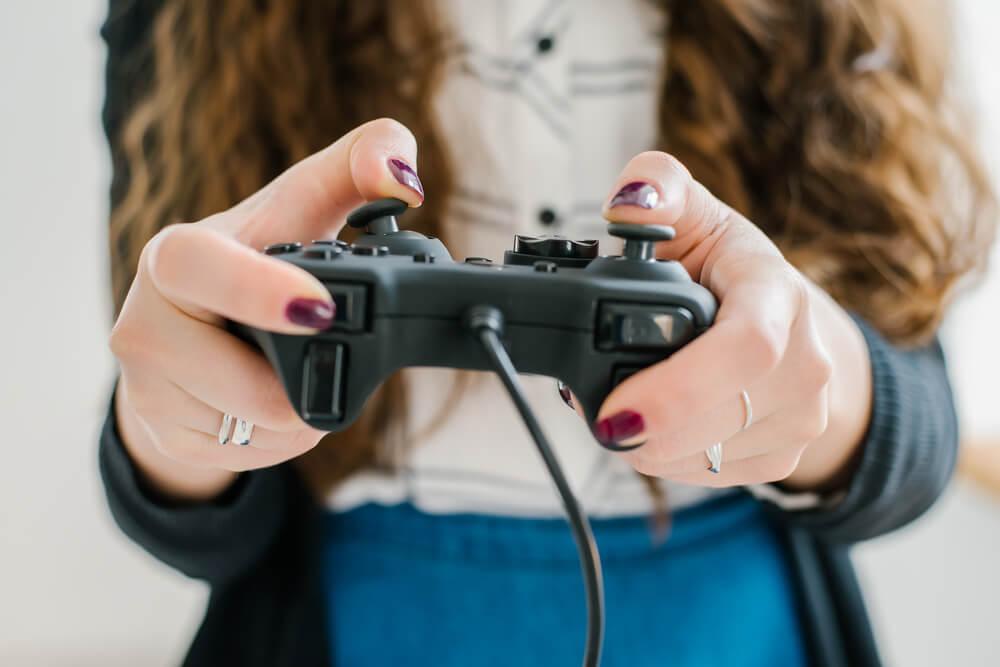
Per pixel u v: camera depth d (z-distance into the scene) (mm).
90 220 1219
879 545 1387
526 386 643
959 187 720
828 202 676
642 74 665
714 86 654
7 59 1153
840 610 709
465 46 657
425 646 643
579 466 649
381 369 394
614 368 395
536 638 638
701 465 425
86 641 1300
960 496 1343
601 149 666
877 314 642
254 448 434
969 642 1323
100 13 1173
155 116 716
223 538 592
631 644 639
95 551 1286
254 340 400
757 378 383
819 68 666
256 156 694
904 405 555
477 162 660
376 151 430
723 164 660
